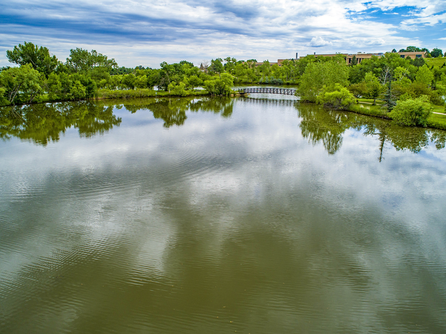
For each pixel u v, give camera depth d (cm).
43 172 2458
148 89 9031
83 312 1102
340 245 1516
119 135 3731
